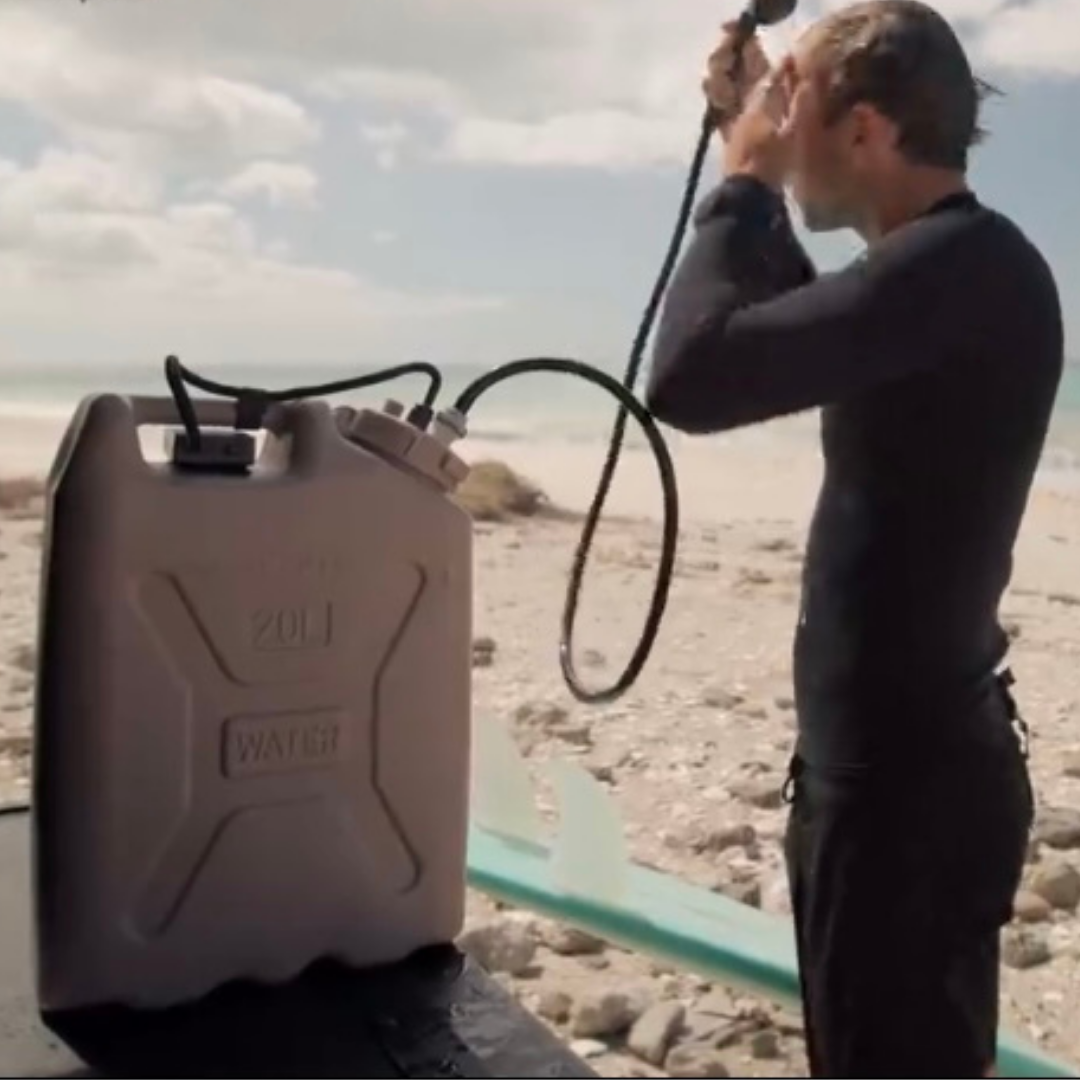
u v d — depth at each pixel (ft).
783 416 4.94
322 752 3.91
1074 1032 9.27
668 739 15.16
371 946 4.05
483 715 11.21
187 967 3.79
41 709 3.60
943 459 4.75
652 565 24.79
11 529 22.72
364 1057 3.66
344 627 3.89
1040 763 14.67
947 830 4.83
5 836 4.98
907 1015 4.83
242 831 3.81
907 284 4.58
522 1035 3.79
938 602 4.82
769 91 4.98
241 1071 3.56
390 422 3.94
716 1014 9.32
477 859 9.68
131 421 3.59
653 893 9.67
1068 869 11.51
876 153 4.87
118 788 3.64
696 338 4.65
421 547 3.98
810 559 5.03
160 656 3.66
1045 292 4.88
